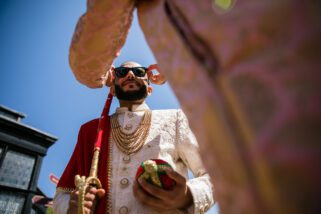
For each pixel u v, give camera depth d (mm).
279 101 302
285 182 275
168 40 537
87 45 898
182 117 1908
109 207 1531
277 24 326
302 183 266
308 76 292
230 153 351
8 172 7031
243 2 371
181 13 500
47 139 7992
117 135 1846
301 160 269
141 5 710
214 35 397
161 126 1868
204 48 428
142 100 2195
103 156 1766
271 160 287
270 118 304
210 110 392
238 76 349
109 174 1669
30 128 7570
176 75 500
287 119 290
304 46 301
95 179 1511
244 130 328
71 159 1941
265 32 335
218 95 379
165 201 1184
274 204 282
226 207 377
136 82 2180
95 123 2039
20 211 7004
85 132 1998
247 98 332
